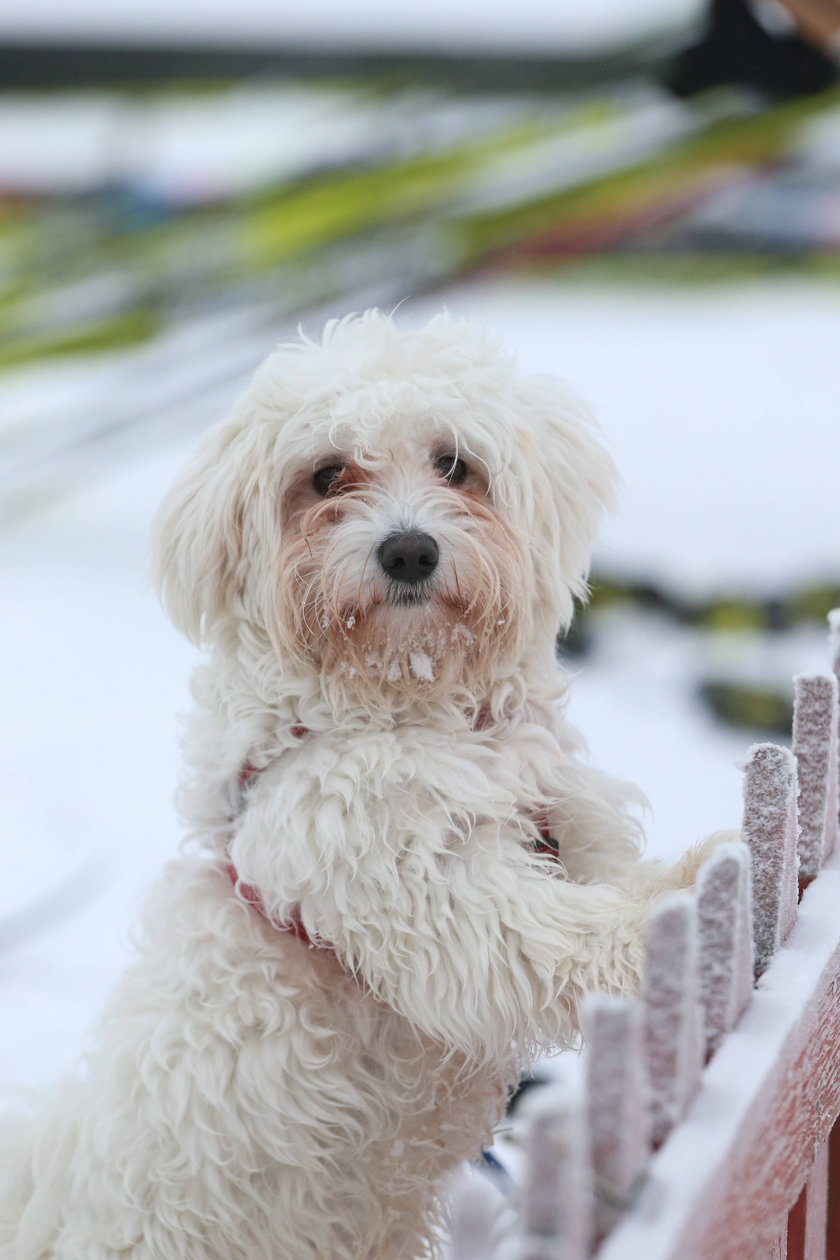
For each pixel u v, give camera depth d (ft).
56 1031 5.76
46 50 17.42
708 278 17.12
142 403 15.12
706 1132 3.51
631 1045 3.17
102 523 13.08
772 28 16.14
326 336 4.68
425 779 4.34
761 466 13.05
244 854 4.39
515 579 4.51
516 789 4.40
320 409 4.52
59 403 15.12
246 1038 4.34
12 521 13.17
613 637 9.41
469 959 4.28
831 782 4.10
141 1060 4.36
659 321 16.81
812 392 14.93
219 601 4.59
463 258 16.83
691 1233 3.22
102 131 17.43
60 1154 4.42
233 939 4.38
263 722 4.48
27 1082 5.50
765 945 3.86
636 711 8.46
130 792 7.93
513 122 17.47
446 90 17.62
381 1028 4.42
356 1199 4.42
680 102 16.93
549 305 16.93
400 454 4.53
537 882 4.32
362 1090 4.41
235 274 16.42
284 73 17.80
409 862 4.30
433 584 4.43
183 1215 4.32
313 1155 4.35
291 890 4.34
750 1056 3.67
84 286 16.35
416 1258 4.59
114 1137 4.34
